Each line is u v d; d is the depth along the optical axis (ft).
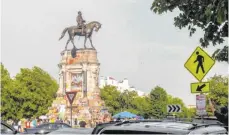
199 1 41.60
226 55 40.75
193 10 42.93
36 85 272.10
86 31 323.16
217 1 30.22
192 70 53.47
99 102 311.68
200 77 53.01
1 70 238.48
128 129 16.49
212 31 41.65
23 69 272.31
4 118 233.76
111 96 388.16
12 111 237.25
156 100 406.21
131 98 396.57
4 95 233.76
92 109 298.35
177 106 92.32
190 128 16.43
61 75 324.60
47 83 306.96
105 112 307.78
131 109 384.88
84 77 317.01
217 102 280.10
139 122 18.33
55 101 290.56
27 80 269.44
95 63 322.96
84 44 323.16
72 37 324.39
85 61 318.45
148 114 404.98
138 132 16.22
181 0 42.91
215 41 41.93
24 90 242.58
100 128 17.97
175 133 15.57
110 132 16.99
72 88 319.27
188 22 43.52
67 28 331.98
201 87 53.83
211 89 283.18
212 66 52.26
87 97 312.50
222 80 285.23
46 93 276.00
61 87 322.14
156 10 44.45
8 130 52.80
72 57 321.93
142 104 407.64
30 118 249.34
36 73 274.16
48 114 275.59
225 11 26.32
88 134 23.44
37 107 253.65
